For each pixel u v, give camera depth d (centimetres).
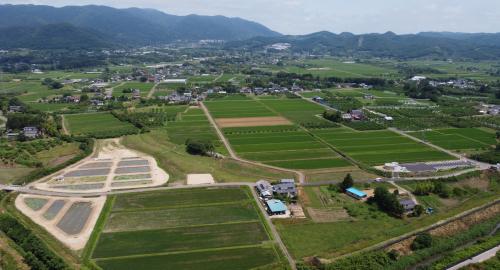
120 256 11562
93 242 12231
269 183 16712
